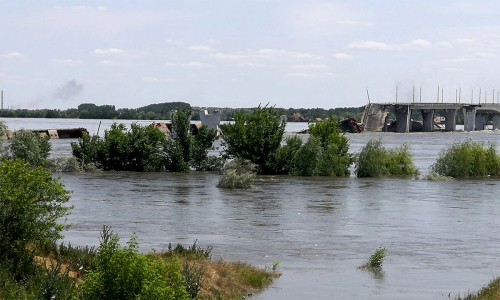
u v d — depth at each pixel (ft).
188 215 111.34
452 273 74.28
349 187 162.91
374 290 66.23
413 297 63.87
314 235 95.09
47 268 56.80
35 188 57.36
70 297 47.98
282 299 62.49
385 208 124.98
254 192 148.36
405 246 88.69
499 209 125.39
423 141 485.97
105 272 44.55
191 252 74.43
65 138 416.05
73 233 89.97
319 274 72.38
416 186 168.14
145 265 44.83
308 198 138.62
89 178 175.22
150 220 104.88
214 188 154.40
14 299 48.70
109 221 102.78
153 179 174.70
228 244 86.89
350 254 82.84
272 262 77.56
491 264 79.05
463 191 157.69
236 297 61.52
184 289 45.98
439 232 99.71
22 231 56.34
